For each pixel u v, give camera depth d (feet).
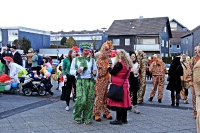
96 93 23.03
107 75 22.98
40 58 43.78
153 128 21.04
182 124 22.44
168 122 23.07
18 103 30.45
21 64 39.99
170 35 179.83
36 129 20.16
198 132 16.11
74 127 20.88
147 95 40.55
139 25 167.53
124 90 21.50
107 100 22.58
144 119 24.06
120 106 21.39
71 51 26.66
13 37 178.91
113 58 23.77
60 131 19.72
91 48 23.41
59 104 30.53
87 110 21.89
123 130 20.31
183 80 32.73
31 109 27.35
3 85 35.88
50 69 37.78
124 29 167.94
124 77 21.57
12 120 22.74
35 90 36.63
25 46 161.99
